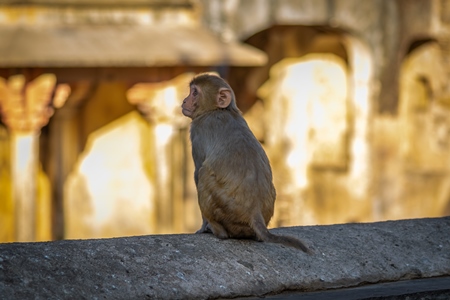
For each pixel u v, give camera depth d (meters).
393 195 25.16
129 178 21.91
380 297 6.71
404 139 25.44
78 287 6.23
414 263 7.41
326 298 6.66
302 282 6.86
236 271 6.76
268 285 6.73
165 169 20.55
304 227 7.82
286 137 24.84
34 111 19.14
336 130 24.98
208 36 20.77
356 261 7.25
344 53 24.84
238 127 7.22
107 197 21.84
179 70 20.06
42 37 18.97
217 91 7.35
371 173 24.88
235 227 7.10
